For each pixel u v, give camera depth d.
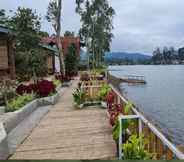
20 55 14.97
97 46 52.72
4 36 14.80
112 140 5.76
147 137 4.41
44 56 16.03
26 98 9.45
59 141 5.83
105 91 10.09
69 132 6.51
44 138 6.08
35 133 6.52
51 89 11.34
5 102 8.34
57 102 11.38
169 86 42.62
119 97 7.75
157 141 3.79
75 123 7.41
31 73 16.30
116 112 5.91
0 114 7.33
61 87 17.39
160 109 21.30
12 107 7.94
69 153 5.08
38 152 5.20
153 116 17.86
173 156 3.03
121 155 4.54
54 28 21.14
